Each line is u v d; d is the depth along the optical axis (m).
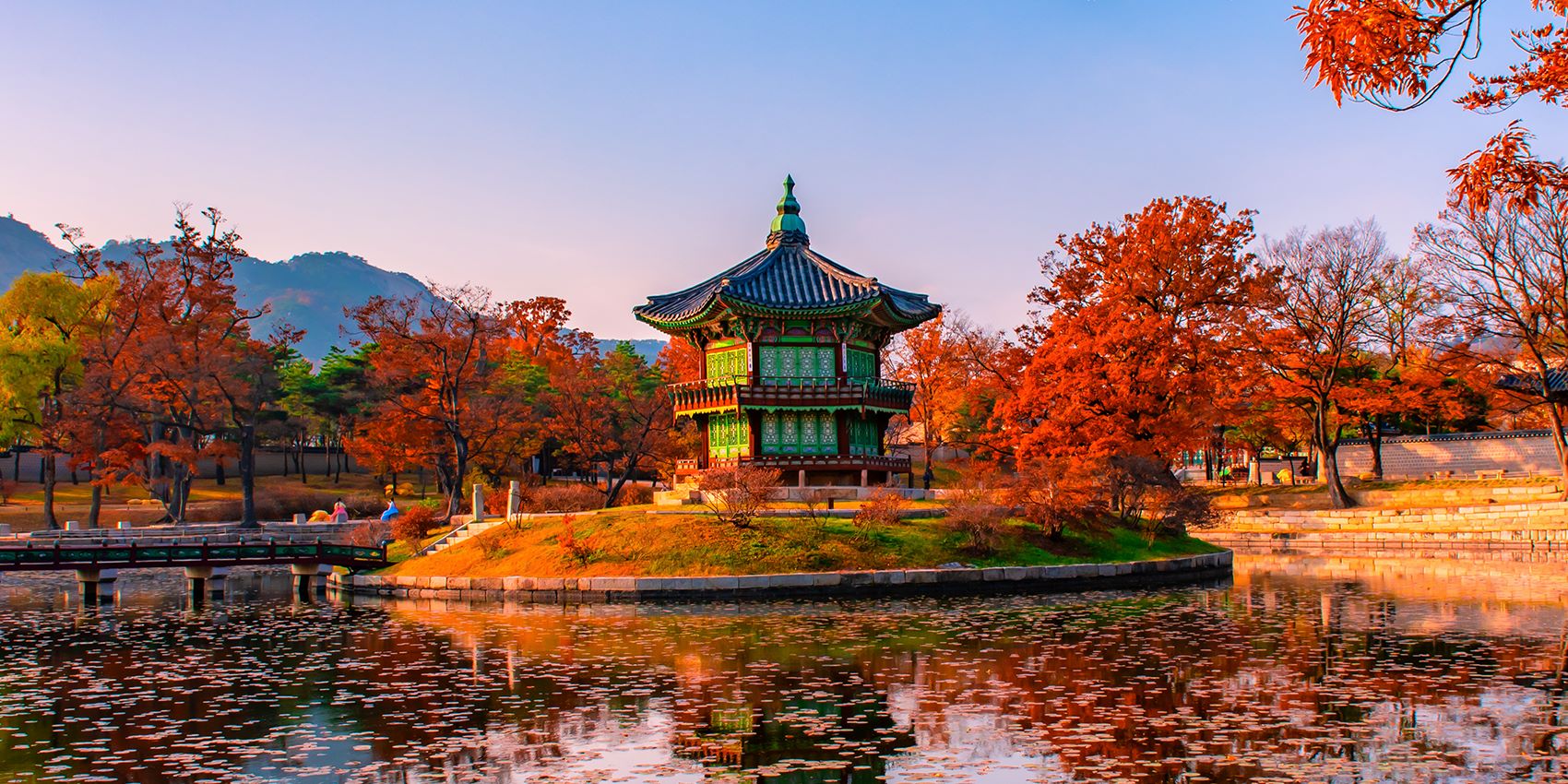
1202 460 124.88
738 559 51.66
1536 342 75.38
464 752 22.33
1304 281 85.19
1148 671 29.75
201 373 85.12
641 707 26.11
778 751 22.14
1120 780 19.66
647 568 51.28
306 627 42.44
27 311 86.56
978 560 53.81
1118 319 70.06
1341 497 84.25
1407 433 102.50
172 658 34.94
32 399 82.94
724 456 70.94
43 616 48.53
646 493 79.00
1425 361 82.69
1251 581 56.25
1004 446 73.19
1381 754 21.02
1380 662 30.47
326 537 81.56
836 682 28.88
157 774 20.91
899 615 42.97
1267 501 89.38
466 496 93.00
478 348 98.31
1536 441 87.44
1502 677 28.19
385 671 31.61
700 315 69.44
